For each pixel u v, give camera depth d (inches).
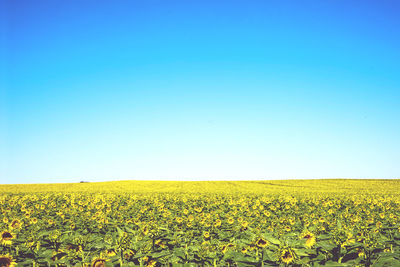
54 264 232.8
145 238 297.0
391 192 1884.8
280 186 2704.2
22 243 267.1
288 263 209.0
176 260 238.8
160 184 2920.8
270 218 554.6
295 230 371.9
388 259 200.7
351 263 208.4
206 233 325.1
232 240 294.2
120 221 475.5
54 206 735.7
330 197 1183.6
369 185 2709.2
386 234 306.8
